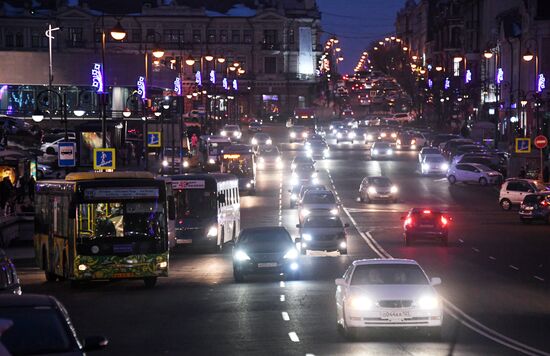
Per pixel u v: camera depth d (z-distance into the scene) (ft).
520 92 483.92
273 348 101.50
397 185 412.98
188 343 106.22
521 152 372.99
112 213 161.89
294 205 339.57
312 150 554.46
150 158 482.28
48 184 178.91
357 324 104.99
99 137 406.62
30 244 268.21
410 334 107.65
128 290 160.97
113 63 498.69
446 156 501.15
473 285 157.07
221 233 239.71
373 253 215.31
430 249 220.43
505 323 118.52
